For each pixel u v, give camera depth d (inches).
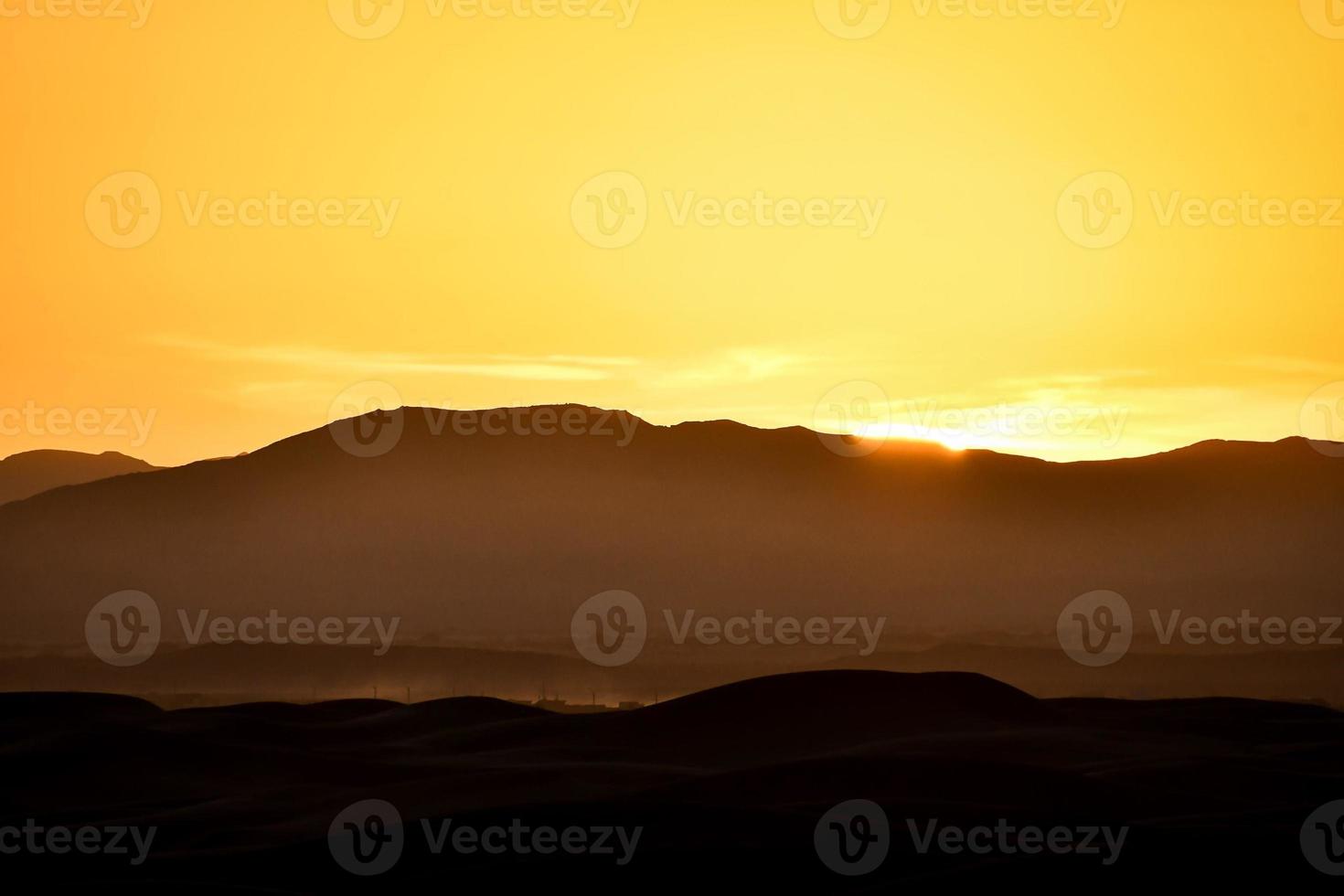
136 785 3139.8
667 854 2169.0
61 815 2815.0
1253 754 3496.6
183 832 2615.7
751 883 2052.2
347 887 2123.5
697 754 3646.7
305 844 2329.0
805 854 2166.6
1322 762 3346.5
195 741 3415.4
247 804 2866.6
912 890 1973.4
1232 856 2112.5
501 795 2874.0
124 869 2295.8
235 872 2222.0
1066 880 2003.0
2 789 3058.6
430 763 3479.3
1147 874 2030.0
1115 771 3063.5
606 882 2070.6
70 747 3304.6
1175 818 2436.0
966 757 2844.5
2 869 2315.5
